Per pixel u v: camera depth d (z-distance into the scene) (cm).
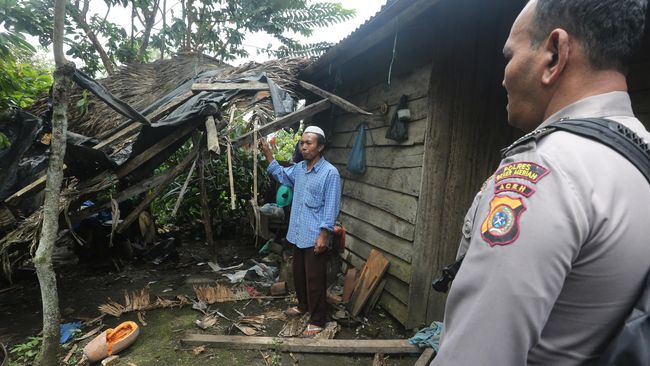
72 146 266
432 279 289
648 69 172
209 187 557
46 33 321
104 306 312
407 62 302
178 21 598
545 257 44
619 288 45
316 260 276
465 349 47
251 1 597
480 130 278
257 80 351
